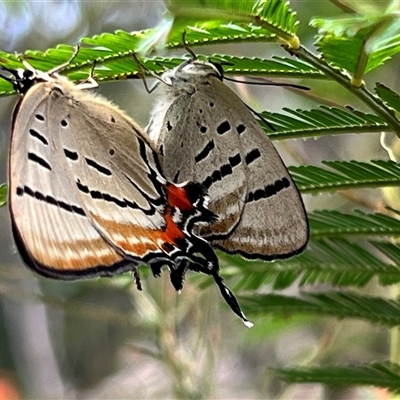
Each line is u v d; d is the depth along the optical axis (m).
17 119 0.20
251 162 0.22
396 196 0.26
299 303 0.23
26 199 0.21
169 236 0.22
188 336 0.37
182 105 0.22
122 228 0.21
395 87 0.29
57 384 0.60
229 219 0.22
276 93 0.36
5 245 0.48
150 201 0.22
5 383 0.52
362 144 0.35
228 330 0.45
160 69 0.21
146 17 0.42
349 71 0.20
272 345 0.47
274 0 0.20
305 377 0.23
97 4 0.43
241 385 0.48
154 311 0.32
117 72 0.21
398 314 0.23
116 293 0.47
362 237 0.23
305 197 0.36
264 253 0.22
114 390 0.54
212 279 0.24
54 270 0.21
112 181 0.22
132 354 0.51
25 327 0.60
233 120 0.22
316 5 0.27
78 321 0.64
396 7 0.20
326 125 0.21
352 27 0.20
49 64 0.21
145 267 0.24
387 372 0.23
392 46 0.20
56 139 0.21
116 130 0.22
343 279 0.23
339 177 0.22
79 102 0.21
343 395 0.38
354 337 0.38
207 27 0.20
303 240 0.22
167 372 0.39
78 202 0.21
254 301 0.23
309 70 0.21
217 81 0.21
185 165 0.22
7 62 0.21
